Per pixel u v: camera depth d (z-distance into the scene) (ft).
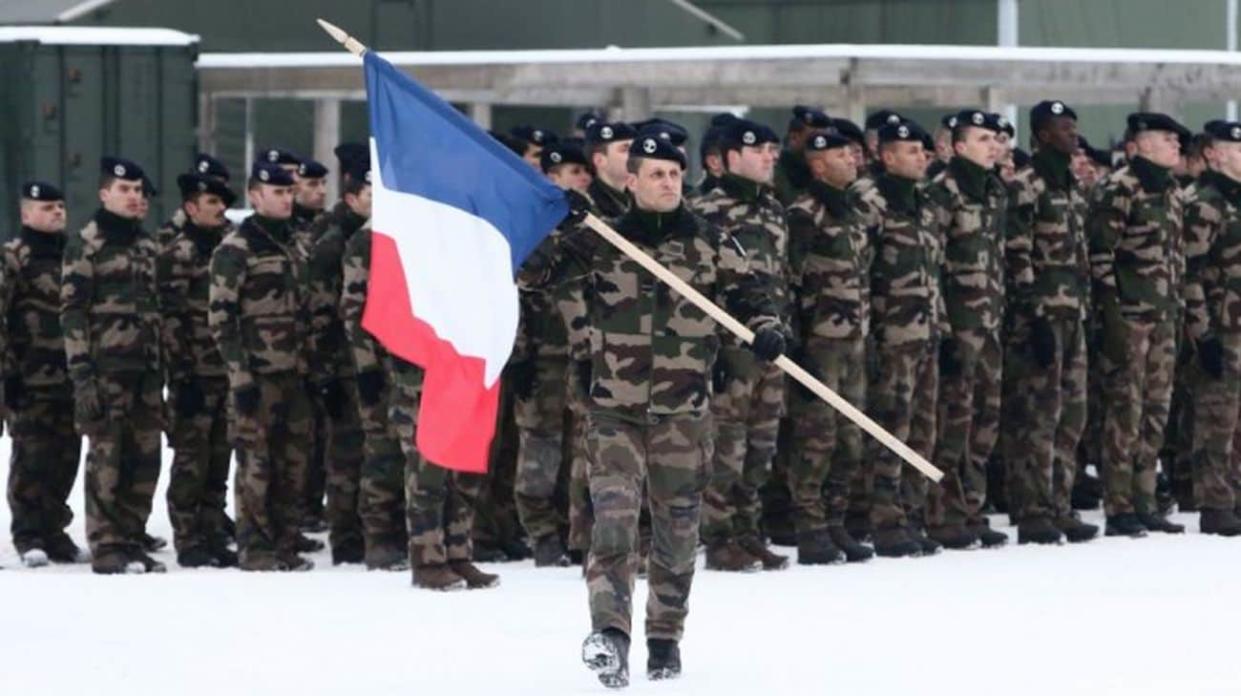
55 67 130.00
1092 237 91.91
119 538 83.15
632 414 57.21
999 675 58.49
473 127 57.21
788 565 81.15
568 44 151.74
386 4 147.43
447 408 56.85
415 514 75.25
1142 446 92.79
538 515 82.89
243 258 82.48
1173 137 91.20
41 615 68.85
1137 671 59.11
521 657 61.11
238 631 65.72
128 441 83.35
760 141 78.33
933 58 117.29
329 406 84.69
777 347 56.59
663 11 155.22
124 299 82.58
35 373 85.81
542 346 81.25
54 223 86.02
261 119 143.95
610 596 56.08
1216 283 92.94
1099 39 165.37
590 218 56.49
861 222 82.99
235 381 82.53
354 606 70.74
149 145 131.64
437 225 57.00
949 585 75.87
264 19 145.38
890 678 57.98
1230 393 92.68
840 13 164.55
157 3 143.13
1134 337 91.61
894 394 84.74
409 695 55.88
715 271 57.82
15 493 86.43
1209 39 170.40
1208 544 88.38
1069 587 75.41
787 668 59.36
